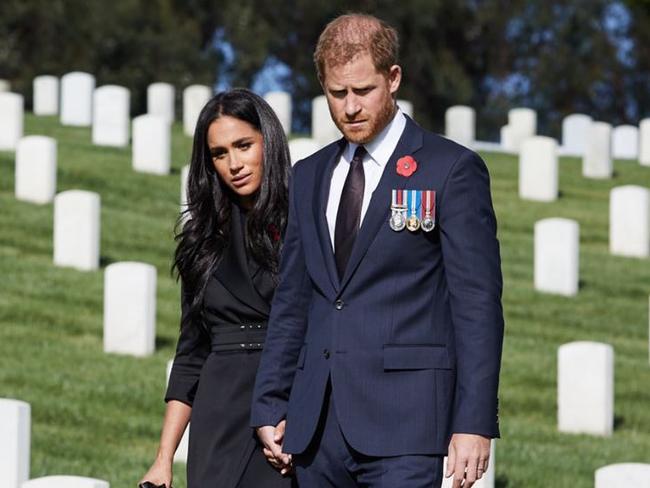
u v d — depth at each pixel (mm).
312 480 7922
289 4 66750
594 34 72062
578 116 46688
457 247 7652
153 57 64125
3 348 19578
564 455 16328
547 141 33375
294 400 7930
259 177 8570
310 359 7891
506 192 34219
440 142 7879
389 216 7734
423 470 7602
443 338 7738
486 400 7496
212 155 8633
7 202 27109
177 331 21359
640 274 27625
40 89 45188
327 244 7887
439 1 65812
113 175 30797
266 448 8164
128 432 16375
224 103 8602
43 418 16594
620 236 29375
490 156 39875
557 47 71875
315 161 8164
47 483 10172
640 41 73750
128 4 64688
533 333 23094
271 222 8523
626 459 16344
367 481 7758
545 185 33562
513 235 30125
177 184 31078
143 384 18188
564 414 17875
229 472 8414
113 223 27297
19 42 63844
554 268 25578
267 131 8586
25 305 21516
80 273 23438
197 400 8594
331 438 7816
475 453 7461
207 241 8656
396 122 7934
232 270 8586
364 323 7734
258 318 8562
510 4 70312
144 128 31734
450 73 66750
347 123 7750
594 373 17703
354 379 7711
